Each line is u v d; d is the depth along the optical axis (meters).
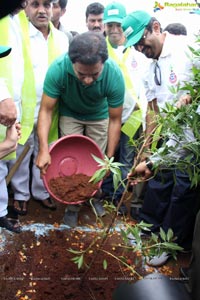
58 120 3.01
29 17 2.89
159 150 2.04
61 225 3.01
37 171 3.15
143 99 3.06
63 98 2.79
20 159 2.91
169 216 2.72
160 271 2.61
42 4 2.84
